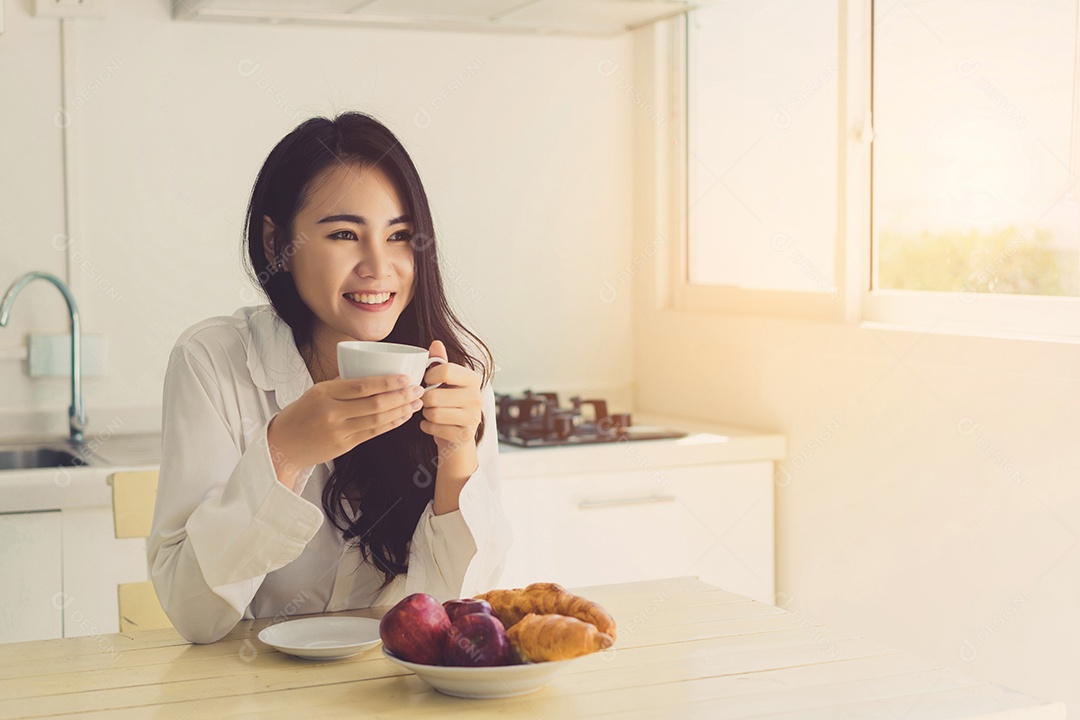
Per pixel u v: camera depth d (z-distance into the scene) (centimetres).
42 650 120
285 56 275
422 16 274
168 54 265
